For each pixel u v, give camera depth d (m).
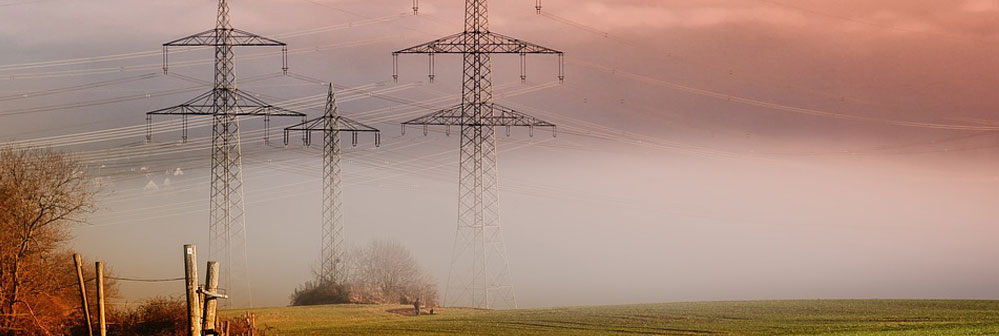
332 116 146.25
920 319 99.88
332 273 161.00
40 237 76.31
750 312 118.56
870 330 88.62
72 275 81.31
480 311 142.12
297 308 142.88
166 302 83.38
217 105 132.00
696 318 113.56
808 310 117.56
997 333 76.19
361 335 100.94
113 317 80.81
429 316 130.75
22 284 74.56
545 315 126.94
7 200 75.50
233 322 84.62
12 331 73.69
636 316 119.69
